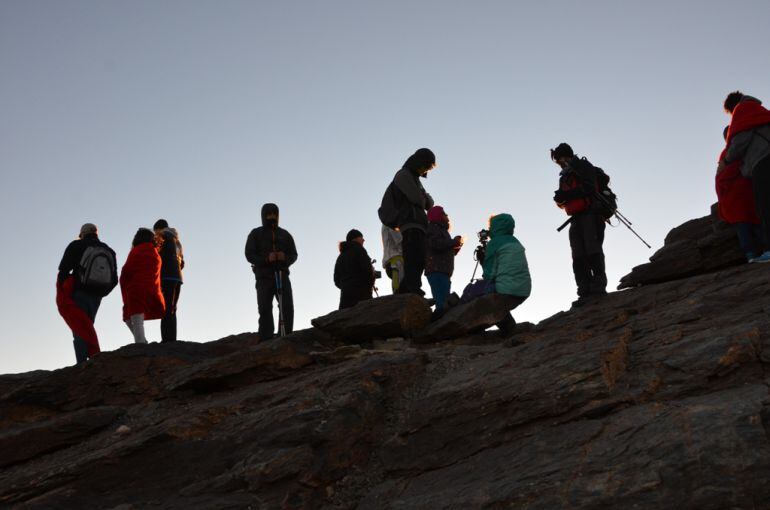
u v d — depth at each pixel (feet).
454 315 28.43
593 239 28.66
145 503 20.11
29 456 24.57
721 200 27.12
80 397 28.63
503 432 19.51
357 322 28.89
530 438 18.86
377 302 29.14
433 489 18.43
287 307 32.35
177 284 34.88
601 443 17.29
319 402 22.41
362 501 19.20
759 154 25.44
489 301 28.60
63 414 28.50
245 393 25.80
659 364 19.75
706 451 15.60
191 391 27.78
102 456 21.83
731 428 15.90
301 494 19.69
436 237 31.01
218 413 23.50
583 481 16.19
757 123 25.48
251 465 20.40
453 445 19.84
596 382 19.35
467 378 22.04
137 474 21.58
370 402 22.24
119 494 21.03
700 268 28.99
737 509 14.55
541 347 22.85
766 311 21.04
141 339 32.09
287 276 32.60
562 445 17.92
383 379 23.22
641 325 23.22
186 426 22.59
